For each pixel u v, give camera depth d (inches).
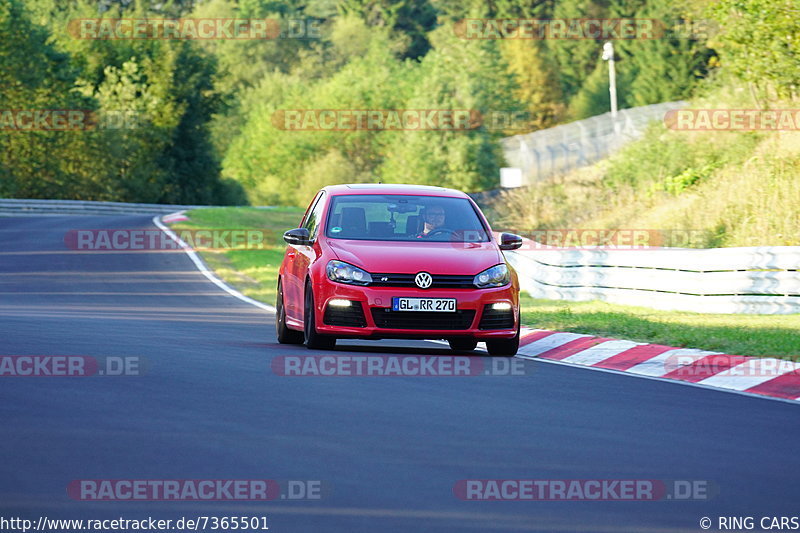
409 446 922.7
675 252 2596.0
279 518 693.9
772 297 2401.6
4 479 772.6
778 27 3885.3
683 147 4879.4
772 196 3838.6
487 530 677.3
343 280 1622.8
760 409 1209.4
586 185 5452.8
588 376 1461.6
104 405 1087.6
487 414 1103.0
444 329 1615.4
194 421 1010.7
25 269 3924.7
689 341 1721.2
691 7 4953.3
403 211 1787.6
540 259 3166.8
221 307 2787.9
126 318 2279.8
